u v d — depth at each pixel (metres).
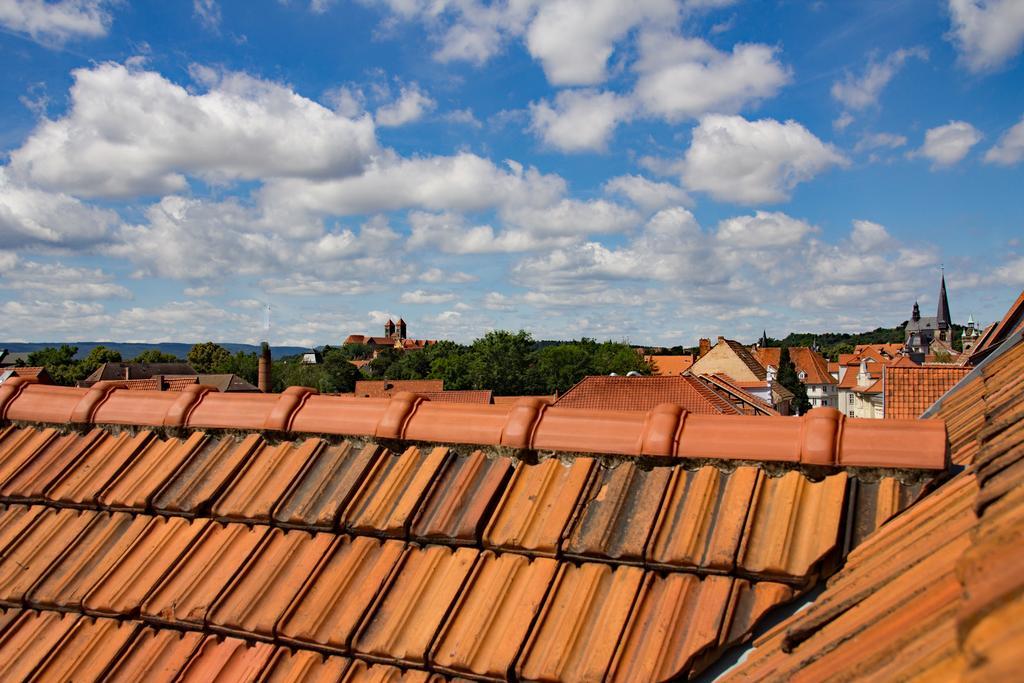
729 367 59.97
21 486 4.44
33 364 82.75
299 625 3.20
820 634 2.30
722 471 3.36
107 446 4.62
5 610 3.76
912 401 17.88
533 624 2.96
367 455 3.93
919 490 3.10
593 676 2.70
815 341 187.88
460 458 3.81
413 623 3.11
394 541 3.49
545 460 3.67
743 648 2.77
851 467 3.20
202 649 3.28
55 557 3.92
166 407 4.64
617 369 89.25
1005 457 2.43
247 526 3.80
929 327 140.12
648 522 3.16
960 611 1.38
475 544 3.37
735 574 2.92
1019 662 1.07
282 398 4.39
